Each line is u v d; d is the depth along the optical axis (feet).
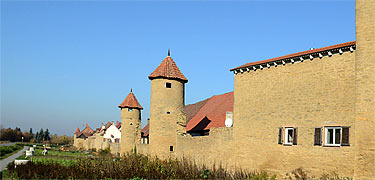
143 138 183.42
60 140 504.02
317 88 72.02
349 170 63.57
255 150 84.23
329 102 69.26
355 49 65.77
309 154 71.26
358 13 65.46
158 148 115.14
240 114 90.43
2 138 460.96
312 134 71.46
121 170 77.61
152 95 120.78
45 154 170.09
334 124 67.62
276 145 79.00
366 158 60.90
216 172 84.99
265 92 84.12
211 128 103.65
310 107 72.84
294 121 75.82
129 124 163.73
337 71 68.64
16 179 70.44
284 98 79.00
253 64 87.51
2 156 150.51
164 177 75.87
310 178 70.08
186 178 77.82
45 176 71.26
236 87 93.25
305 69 75.10
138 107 166.09
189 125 132.05
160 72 119.75
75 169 77.46
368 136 61.16
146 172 76.89
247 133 87.30
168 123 116.67
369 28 63.52
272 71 82.99
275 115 80.59
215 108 128.98
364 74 63.10
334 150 66.59
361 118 62.49
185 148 110.63
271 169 79.36
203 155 101.04
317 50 74.49
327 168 67.41
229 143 92.02
